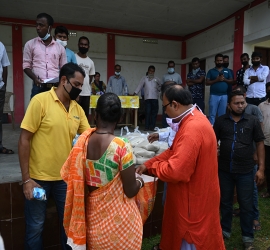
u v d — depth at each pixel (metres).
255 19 7.10
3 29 8.41
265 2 6.66
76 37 9.13
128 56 9.80
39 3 7.22
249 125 2.60
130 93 10.08
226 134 2.66
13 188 2.45
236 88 2.57
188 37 10.23
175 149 1.75
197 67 6.22
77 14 8.07
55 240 2.61
